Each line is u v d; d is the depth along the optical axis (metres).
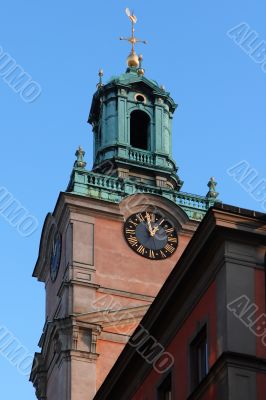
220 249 40.47
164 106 91.38
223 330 39.12
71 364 73.56
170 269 79.50
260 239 40.47
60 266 80.06
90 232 79.00
